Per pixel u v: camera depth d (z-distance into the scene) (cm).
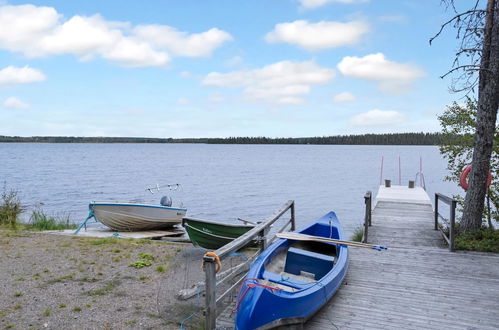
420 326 462
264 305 425
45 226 1405
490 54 822
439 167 6744
